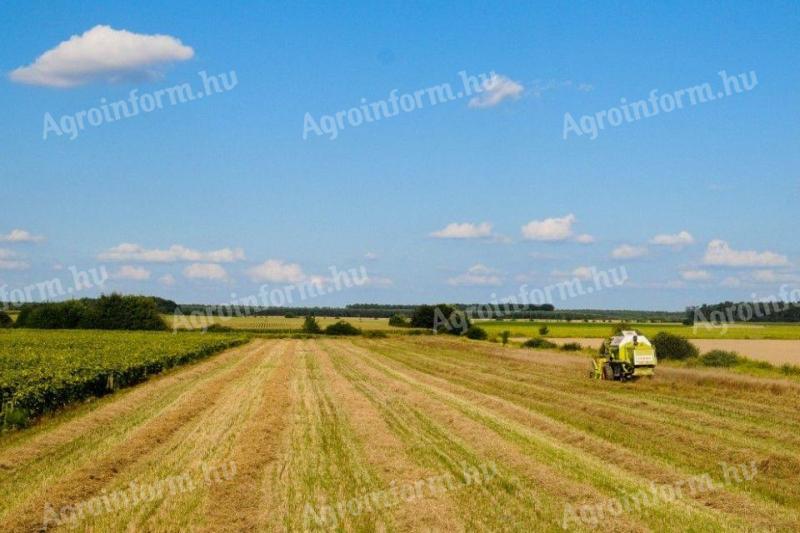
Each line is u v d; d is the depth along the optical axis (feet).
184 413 78.74
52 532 38.04
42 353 135.74
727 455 58.03
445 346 255.70
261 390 105.91
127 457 55.93
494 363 169.68
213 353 197.98
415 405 89.61
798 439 64.95
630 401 90.38
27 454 56.65
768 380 114.52
